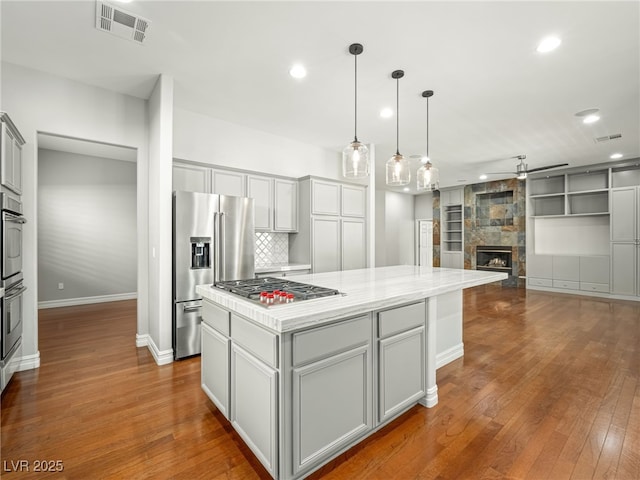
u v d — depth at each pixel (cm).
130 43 249
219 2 204
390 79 302
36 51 260
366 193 533
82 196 555
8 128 234
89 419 208
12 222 244
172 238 319
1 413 215
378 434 194
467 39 241
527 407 224
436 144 506
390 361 197
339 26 228
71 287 546
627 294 594
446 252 914
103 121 323
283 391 147
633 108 367
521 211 761
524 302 583
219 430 198
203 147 393
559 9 209
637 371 281
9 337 238
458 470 164
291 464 151
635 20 219
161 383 261
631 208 591
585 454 175
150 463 168
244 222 361
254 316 157
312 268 458
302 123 418
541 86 315
